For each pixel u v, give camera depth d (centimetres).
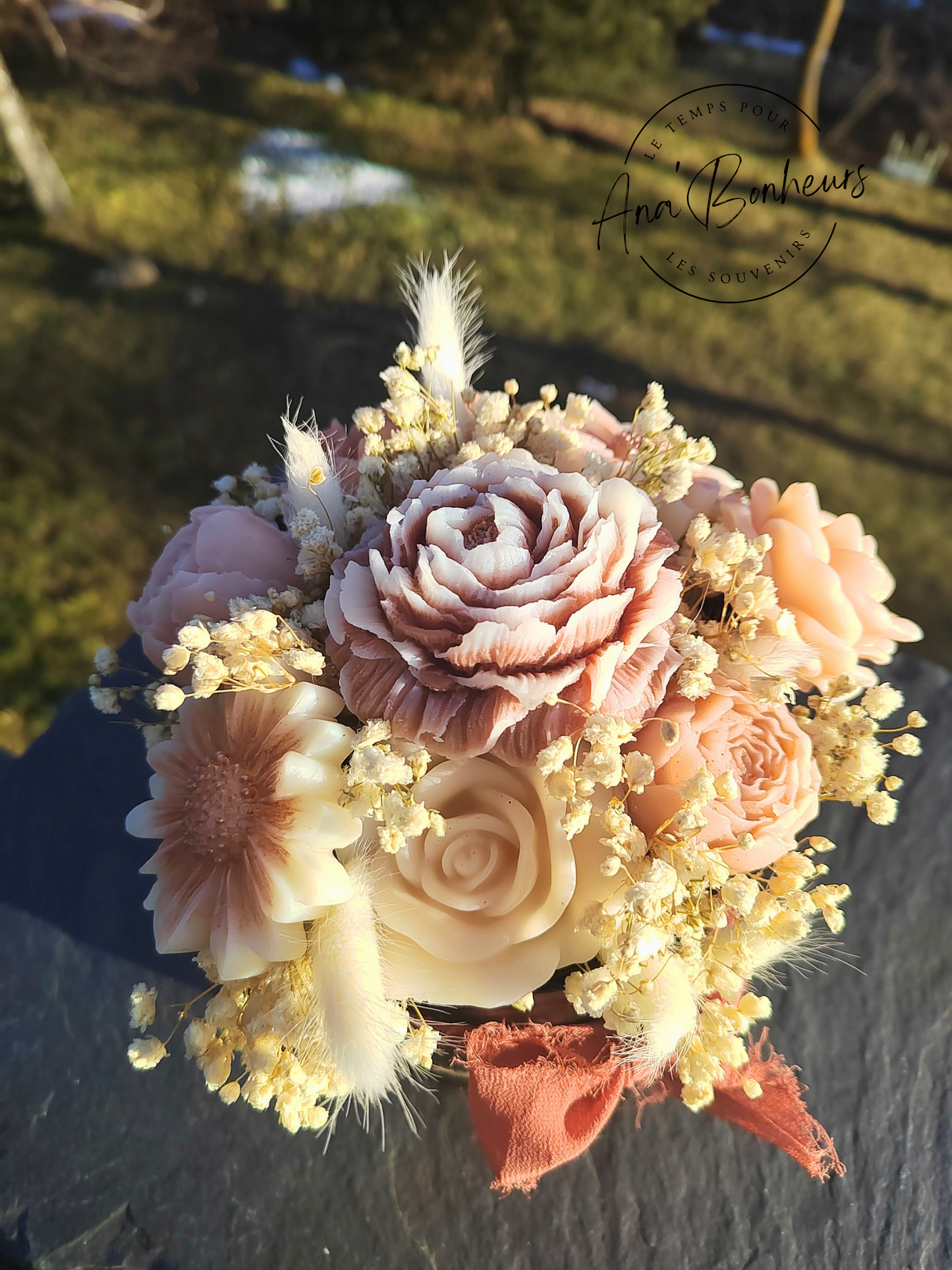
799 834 92
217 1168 74
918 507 242
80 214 280
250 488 85
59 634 187
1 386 234
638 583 53
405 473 62
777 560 60
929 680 104
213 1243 71
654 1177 74
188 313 260
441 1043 63
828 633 59
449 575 48
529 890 53
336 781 53
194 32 315
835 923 56
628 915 51
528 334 273
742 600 57
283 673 55
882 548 232
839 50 346
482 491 55
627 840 51
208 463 226
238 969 51
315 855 50
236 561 61
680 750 55
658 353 274
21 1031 80
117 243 276
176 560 65
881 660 65
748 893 50
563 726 52
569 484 53
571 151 336
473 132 338
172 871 56
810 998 83
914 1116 78
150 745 66
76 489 215
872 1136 77
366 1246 71
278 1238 71
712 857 52
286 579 62
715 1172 75
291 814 51
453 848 54
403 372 62
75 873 89
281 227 290
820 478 247
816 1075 80
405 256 287
